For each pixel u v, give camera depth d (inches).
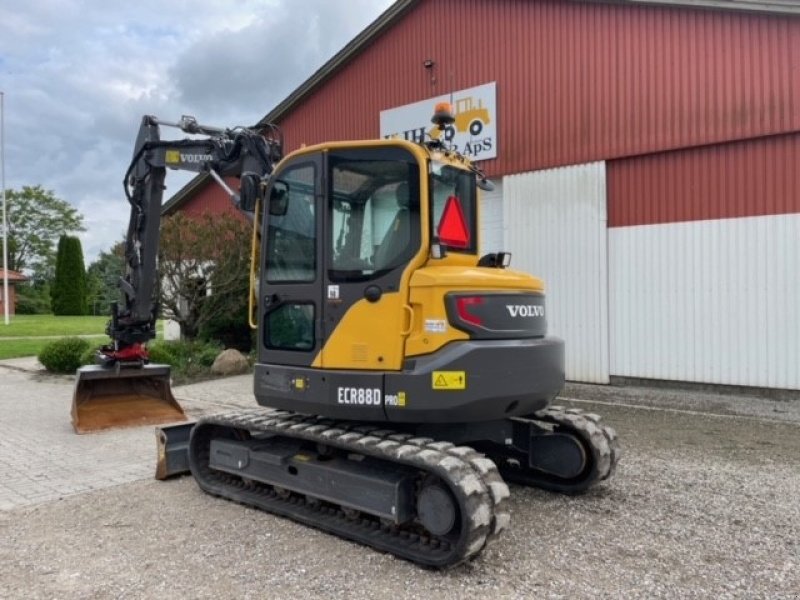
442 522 159.5
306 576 157.3
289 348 197.8
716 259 391.5
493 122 487.8
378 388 176.2
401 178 181.5
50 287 2228.1
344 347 183.6
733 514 196.2
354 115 585.0
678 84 399.5
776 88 365.4
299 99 624.1
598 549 171.6
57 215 2404.0
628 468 244.8
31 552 173.8
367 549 173.6
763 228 374.3
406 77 543.2
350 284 183.6
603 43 430.0
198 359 541.6
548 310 461.4
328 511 194.2
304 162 195.5
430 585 152.0
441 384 168.6
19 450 284.2
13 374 565.6
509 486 227.9
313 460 193.6
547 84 458.3
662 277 412.2
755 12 366.6
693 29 392.8
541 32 460.1
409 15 538.3
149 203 307.9
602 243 435.5
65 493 224.8
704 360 397.7
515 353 177.8
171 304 570.6
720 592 146.9
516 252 478.0
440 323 172.1
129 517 200.4
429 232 177.3
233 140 271.3
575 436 214.5
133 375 336.8
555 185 456.4
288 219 200.1
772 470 240.4
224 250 570.9
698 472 238.5
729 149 385.7
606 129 430.6
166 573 159.6
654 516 195.6
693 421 322.7
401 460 164.4
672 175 407.2
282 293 198.7
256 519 197.9
